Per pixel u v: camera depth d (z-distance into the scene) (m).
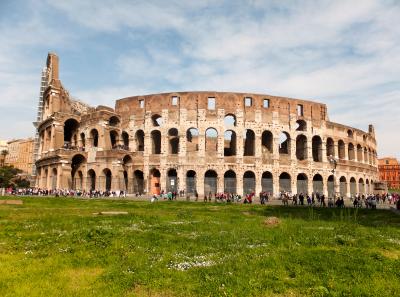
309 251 19.64
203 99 93.06
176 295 12.73
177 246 20.92
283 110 96.50
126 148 94.81
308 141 97.81
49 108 104.88
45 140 102.50
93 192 86.31
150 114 94.12
